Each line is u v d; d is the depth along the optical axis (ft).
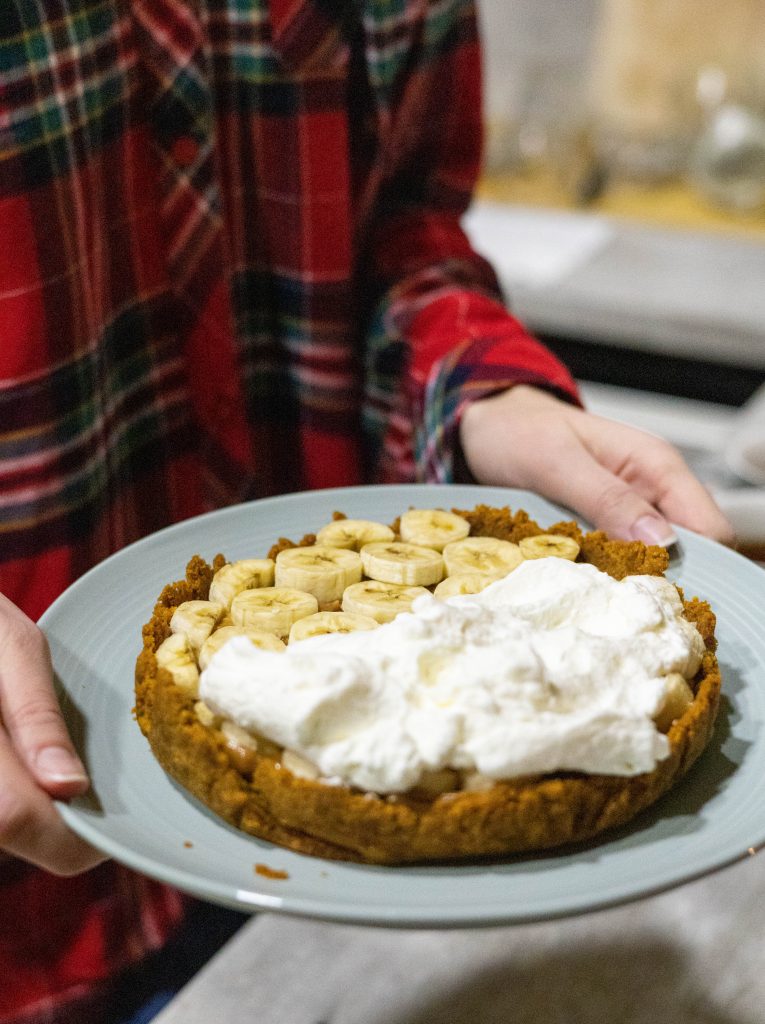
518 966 1.57
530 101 4.65
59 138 1.77
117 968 2.19
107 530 2.03
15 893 2.06
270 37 1.97
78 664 1.44
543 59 4.81
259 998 1.54
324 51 1.99
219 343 2.10
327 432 2.32
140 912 2.23
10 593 1.96
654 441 1.75
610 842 1.20
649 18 4.46
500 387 1.88
